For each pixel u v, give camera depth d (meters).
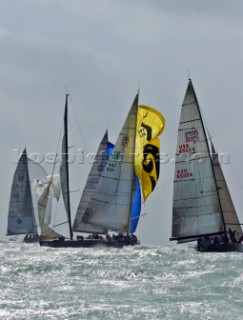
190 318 149.75
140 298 168.75
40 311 155.62
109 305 160.88
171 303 162.75
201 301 164.38
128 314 152.88
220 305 159.88
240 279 191.50
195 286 183.12
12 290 181.00
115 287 185.50
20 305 161.00
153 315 151.88
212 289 178.50
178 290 178.50
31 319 149.12
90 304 161.75
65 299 167.88
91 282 194.88
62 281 197.25
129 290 179.88
